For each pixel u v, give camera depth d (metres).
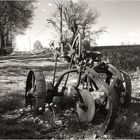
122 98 5.45
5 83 9.62
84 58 5.24
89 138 3.99
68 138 3.98
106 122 4.06
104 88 4.17
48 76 12.34
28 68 16.53
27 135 3.95
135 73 12.59
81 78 5.12
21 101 6.16
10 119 4.70
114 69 5.09
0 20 50.28
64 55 5.84
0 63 21.33
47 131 4.21
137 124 4.55
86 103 4.50
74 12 46.53
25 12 50.00
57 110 5.30
